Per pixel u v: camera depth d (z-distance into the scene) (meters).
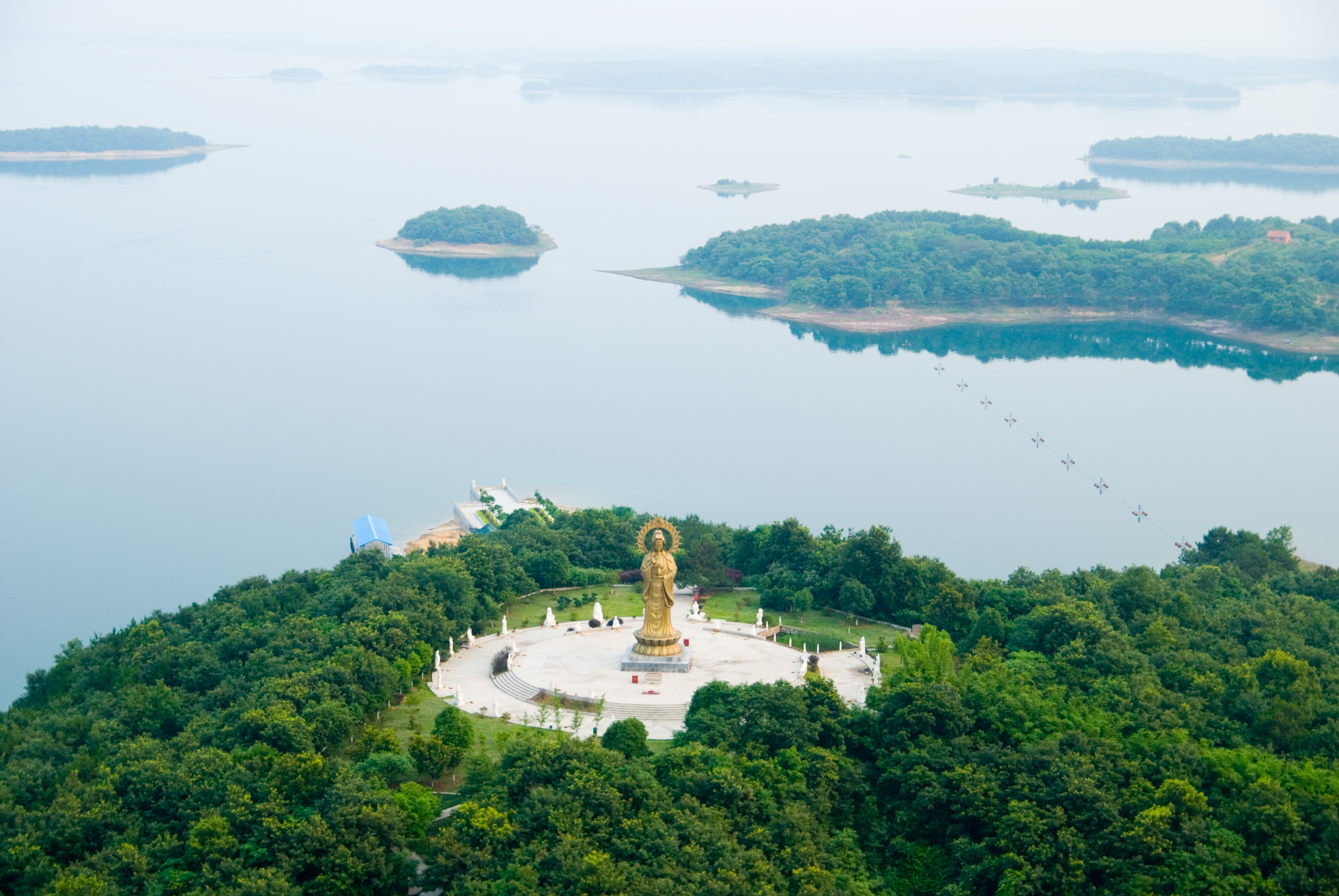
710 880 121.50
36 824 136.25
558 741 141.88
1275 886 121.94
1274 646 181.50
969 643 190.50
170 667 181.62
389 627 182.75
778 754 144.00
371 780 140.62
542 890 121.62
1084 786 134.12
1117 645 175.50
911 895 135.50
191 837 129.88
